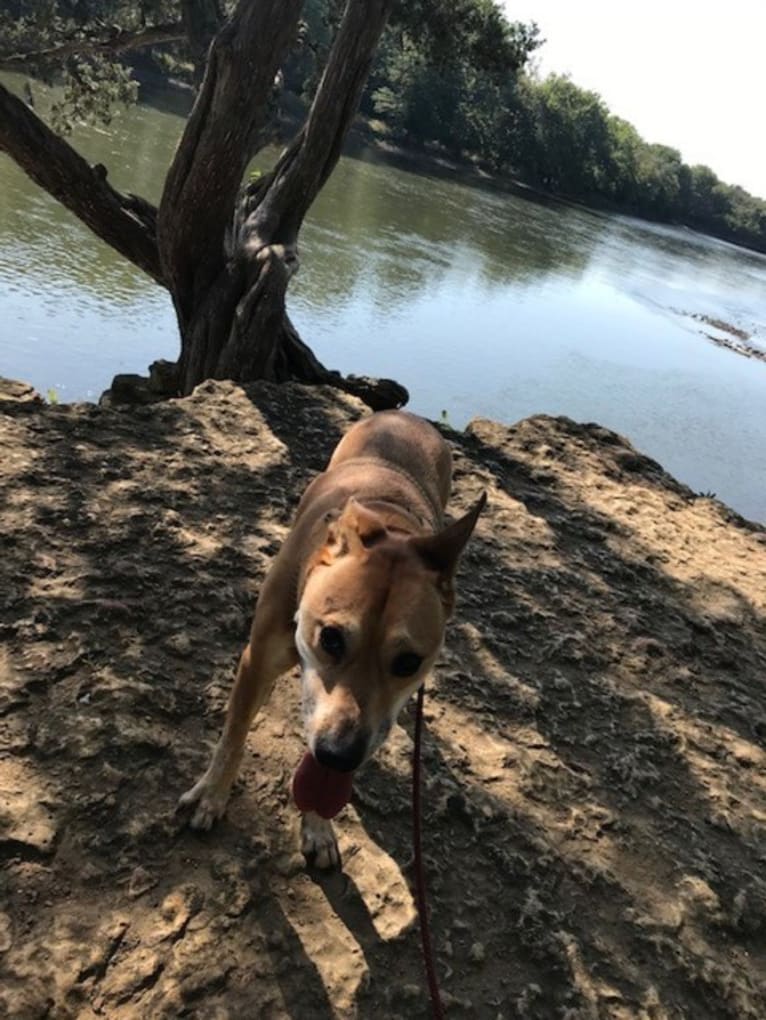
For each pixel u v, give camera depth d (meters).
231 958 0.71
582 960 0.80
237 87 2.29
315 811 0.67
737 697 1.26
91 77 5.30
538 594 1.38
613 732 1.11
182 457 1.47
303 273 6.79
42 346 4.51
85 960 0.68
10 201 6.68
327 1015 0.70
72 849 0.76
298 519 0.94
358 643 0.66
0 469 1.28
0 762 0.81
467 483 1.72
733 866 0.96
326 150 2.63
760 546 1.85
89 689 0.91
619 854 0.93
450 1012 0.73
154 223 2.95
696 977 0.82
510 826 0.92
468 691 1.11
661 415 6.30
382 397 2.45
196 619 1.07
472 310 7.40
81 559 1.12
